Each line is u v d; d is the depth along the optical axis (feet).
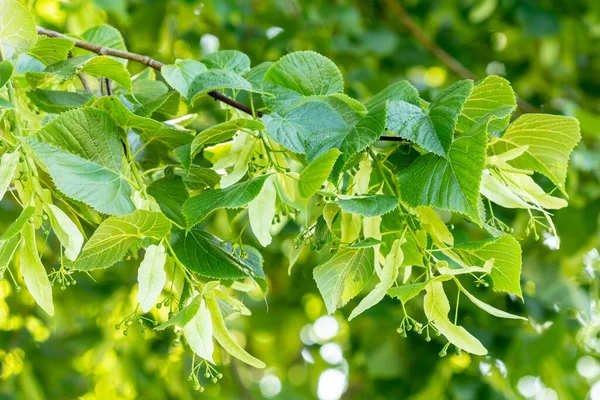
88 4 7.86
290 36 8.18
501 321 7.58
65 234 4.38
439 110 4.56
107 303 7.52
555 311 7.72
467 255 4.62
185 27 8.35
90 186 4.46
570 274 7.66
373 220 4.55
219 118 5.98
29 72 4.80
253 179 4.47
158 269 4.40
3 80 4.57
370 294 4.42
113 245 4.45
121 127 4.67
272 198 4.48
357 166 4.95
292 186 4.73
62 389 8.31
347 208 4.41
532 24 8.68
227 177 4.57
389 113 4.56
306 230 4.65
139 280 4.38
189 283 4.50
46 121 4.72
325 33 8.54
